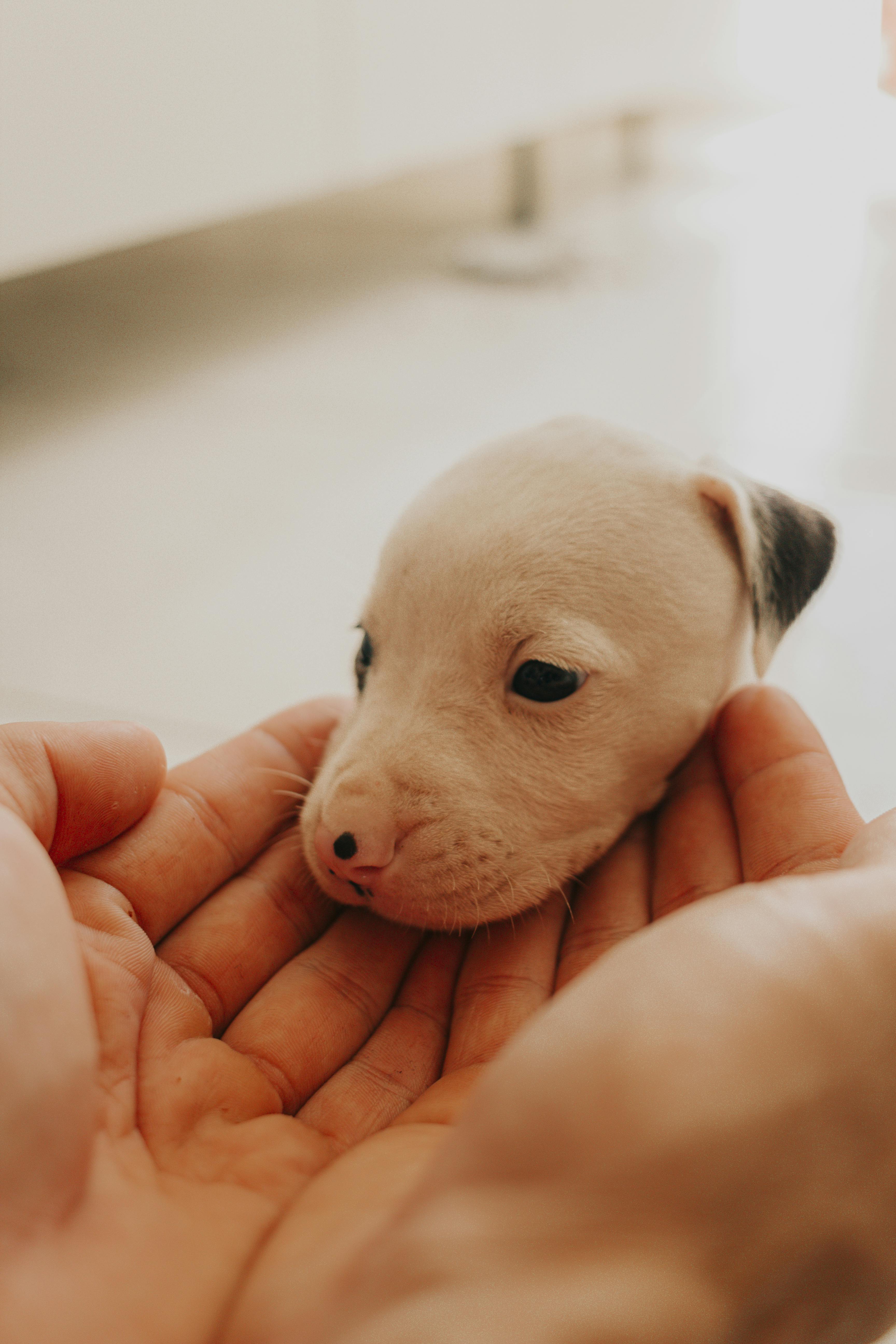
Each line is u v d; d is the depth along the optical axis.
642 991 0.14
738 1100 0.13
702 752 0.25
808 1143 0.14
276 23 0.55
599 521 0.23
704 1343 0.13
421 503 0.24
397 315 0.67
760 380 0.55
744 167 1.01
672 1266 0.13
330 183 0.61
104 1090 0.18
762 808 0.22
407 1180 0.15
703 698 0.23
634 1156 0.13
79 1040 0.17
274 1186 0.18
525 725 0.22
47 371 0.59
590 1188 0.13
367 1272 0.13
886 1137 0.14
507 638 0.22
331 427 0.51
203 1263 0.16
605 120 1.11
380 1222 0.14
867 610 0.38
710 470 0.25
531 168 0.85
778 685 0.35
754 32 0.93
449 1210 0.13
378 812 0.21
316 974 0.22
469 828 0.21
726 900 0.15
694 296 0.69
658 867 0.23
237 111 0.54
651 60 0.93
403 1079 0.21
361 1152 0.17
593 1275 0.12
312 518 0.43
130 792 0.22
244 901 0.23
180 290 0.73
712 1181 0.13
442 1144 0.15
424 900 0.22
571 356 0.59
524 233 0.83
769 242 0.79
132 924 0.20
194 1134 0.18
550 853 0.22
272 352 0.62
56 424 0.52
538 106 0.80
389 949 0.23
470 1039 0.21
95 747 0.21
